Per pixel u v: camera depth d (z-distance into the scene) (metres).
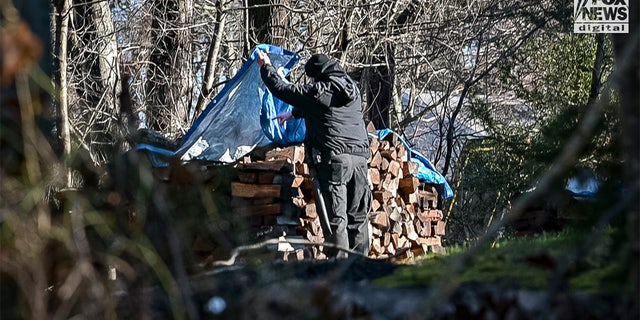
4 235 4.71
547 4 22.98
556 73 25.09
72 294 4.83
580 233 6.27
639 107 4.40
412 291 5.30
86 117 18.86
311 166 13.48
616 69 4.38
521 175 14.06
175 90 21.19
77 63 19.80
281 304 5.15
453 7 24.39
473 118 26.42
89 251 4.91
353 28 22.69
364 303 5.18
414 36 23.80
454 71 24.27
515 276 5.37
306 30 23.31
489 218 25.03
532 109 25.56
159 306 5.33
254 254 6.65
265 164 13.64
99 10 21.03
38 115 5.16
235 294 5.50
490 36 25.16
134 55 22.38
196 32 22.81
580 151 8.05
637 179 4.41
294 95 13.09
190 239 5.77
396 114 26.61
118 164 5.45
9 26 4.65
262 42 20.94
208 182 8.30
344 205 13.36
